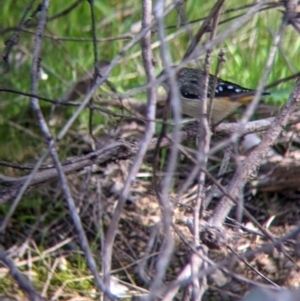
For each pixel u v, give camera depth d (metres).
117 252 9.79
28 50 12.23
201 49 6.00
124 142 8.11
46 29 11.34
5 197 7.94
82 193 10.40
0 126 11.41
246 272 9.26
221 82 10.59
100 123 11.42
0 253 6.00
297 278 9.04
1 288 8.97
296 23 6.79
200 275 5.68
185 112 10.92
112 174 10.92
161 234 9.94
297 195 10.37
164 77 5.81
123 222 10.24
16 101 11.71
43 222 10.18
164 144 8.27
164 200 5.50
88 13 13.05
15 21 12.61
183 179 10.68
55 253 9.78
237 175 7.71
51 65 12.12
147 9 7.08
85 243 6.16
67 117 11.59
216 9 6.93
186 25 6.95
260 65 12.02
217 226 7.64
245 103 10.94
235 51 12.30
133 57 12.12
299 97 7.77
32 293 5.77
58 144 11.09
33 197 10.39
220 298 9.02
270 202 10.39
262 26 12.57
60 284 9.28
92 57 12.48
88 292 9.20
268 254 9.37
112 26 12.91
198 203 7.20
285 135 10.41
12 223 10.12
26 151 11.11
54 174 8.05
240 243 9.61
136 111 11.49
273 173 10.19
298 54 12.09
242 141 10.14
